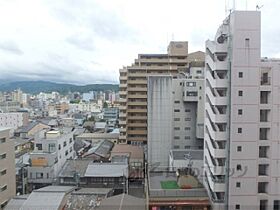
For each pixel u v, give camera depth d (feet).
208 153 153.79
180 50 326.85
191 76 263.49
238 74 136.15
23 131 359.05
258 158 140.56
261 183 144.25
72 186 195.62
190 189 153.69
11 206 162.50
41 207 153.89
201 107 238.48
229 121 138.31
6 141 174.70
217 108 143.23
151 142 242.58
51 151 222.48
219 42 143.43
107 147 304.71
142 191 207.62
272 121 141.59
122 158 246.68
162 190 150.92
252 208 140.36
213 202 142.51
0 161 168.04
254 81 136.67
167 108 241.96
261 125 141.69
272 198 142.51
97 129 462.19
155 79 241.76
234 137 138.00
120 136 318.04
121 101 317.42
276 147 142.31
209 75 148.46
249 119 137.69
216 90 143.64
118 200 164.86
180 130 249.34
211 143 147.54
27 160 229.45
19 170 209.56
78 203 167.43
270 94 140.56
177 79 248.73
